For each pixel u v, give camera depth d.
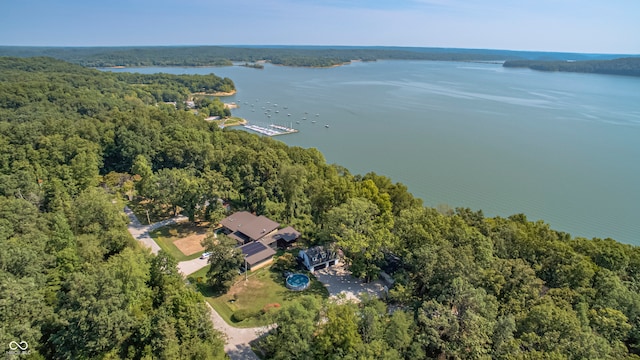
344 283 67.25
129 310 46.50
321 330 45.25
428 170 147.75
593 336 43.31
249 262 69.50
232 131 155.50
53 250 55.47
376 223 68.06
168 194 90.25
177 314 47.16
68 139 111.19
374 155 166.62
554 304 50.69
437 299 52.34
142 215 92.38
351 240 63.03
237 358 49.38
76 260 54.81
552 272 62.88
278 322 45.22
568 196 124.50
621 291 53.88
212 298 61.81
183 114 160.88
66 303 44.56
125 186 101.31
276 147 130.62
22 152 102.19
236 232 82.06
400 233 66.75
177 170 100.25
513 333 47.94
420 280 60.06
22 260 49.00
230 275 62.94
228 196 89.88
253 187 92.19
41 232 61.97
